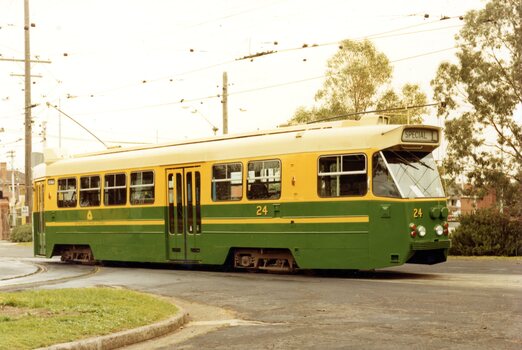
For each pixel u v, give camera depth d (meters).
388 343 9.12
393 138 17.31
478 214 27.67
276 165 19.06
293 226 18.59
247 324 11.07
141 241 22.64
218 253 20.34
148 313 11.35
